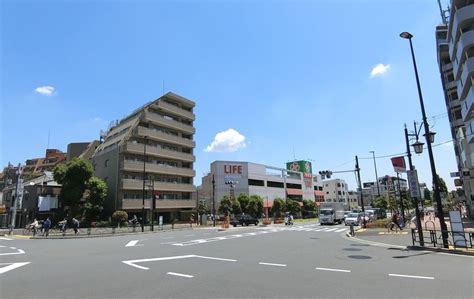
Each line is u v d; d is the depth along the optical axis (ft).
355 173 130.11
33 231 107.45
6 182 215.51
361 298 22.24
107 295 23.47
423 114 55.01
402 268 33.83
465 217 150.00
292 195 301.43
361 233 86.22
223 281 27.99
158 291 24.56
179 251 50.60
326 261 39.19
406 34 57.72
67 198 145.28
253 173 260.42
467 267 34.22
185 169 192.95
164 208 175.94
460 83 110.73
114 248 56.44
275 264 37.24
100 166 182.09
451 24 108.58
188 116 204.44
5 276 31.12
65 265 37.58
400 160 64.54
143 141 177.78
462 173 116.47
